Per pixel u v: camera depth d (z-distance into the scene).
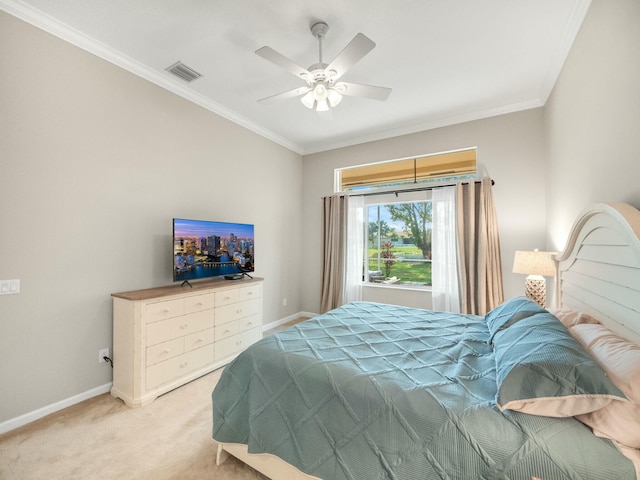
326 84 2.10
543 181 3.15
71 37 2.18
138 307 2.23
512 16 2.02
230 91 3.06
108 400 2.29
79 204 2.25
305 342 1.78
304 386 1.42
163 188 2.84
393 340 1.85
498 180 3.37
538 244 3.16
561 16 2.01
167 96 2.88
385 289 4.11
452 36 2.22
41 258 2.06
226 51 2.42
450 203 3.53
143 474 1.58
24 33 1.98
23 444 1.79
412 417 1.15
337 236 4.34
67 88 2.19
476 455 1.01
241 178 3.74
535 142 3.20
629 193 1.36
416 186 3.83
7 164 1.91
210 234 3.01
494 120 3.41
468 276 3.40
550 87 2.82
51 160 2.11
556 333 1.30
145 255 2.68
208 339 2.79
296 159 4.77
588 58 1.84
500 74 2.71
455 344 1.79
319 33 2.13
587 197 1.89
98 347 2.36
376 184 4.31
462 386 1.27
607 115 1.58
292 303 4.68
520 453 0.97
